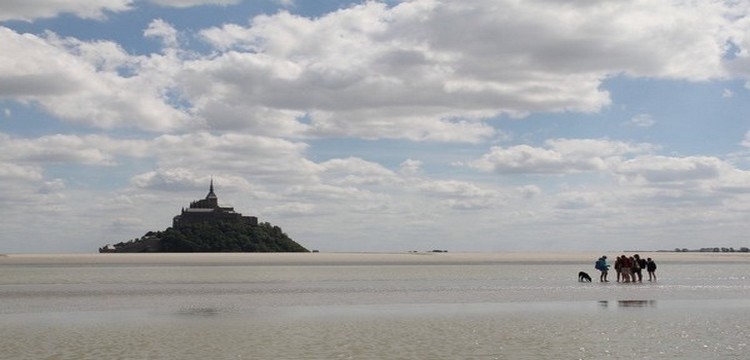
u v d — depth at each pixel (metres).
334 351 26.64
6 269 119.75
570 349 26.94
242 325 34.12
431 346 27.64
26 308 43.12
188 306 44.00
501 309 41.22
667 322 34.44
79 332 31.84
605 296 50.19
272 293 54.69
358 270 108.88
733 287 59.94
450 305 43.84
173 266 131.75
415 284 66.38
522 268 121.25
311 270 108.31
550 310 40.44
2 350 26.92
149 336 30.45
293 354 26.05
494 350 26.80
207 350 26.91
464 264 155.00
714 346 27.55
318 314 38.91
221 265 137.75
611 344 28.02
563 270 108.94
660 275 86.19
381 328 32.72
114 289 60.16
